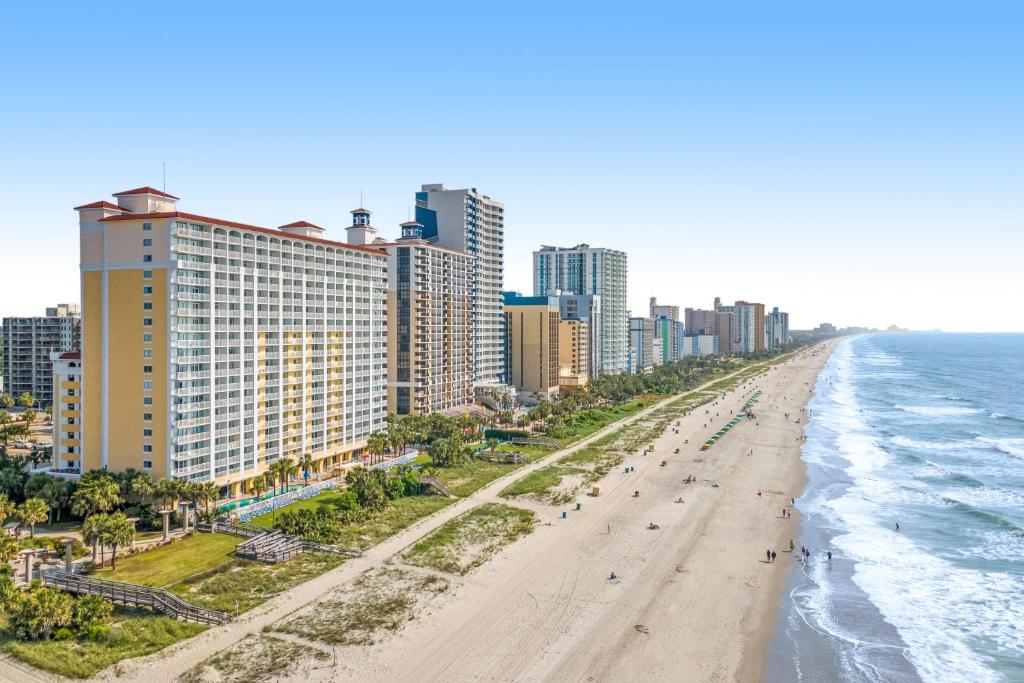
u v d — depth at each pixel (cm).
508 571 9381
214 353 11650
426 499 12756
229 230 11981
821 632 7894
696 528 11444
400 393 19975
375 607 8150
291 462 12744
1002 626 8100
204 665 6762
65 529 10281
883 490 14125
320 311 14262
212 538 10238
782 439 19950
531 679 6719
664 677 6856
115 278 11231
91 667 6606
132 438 11156
